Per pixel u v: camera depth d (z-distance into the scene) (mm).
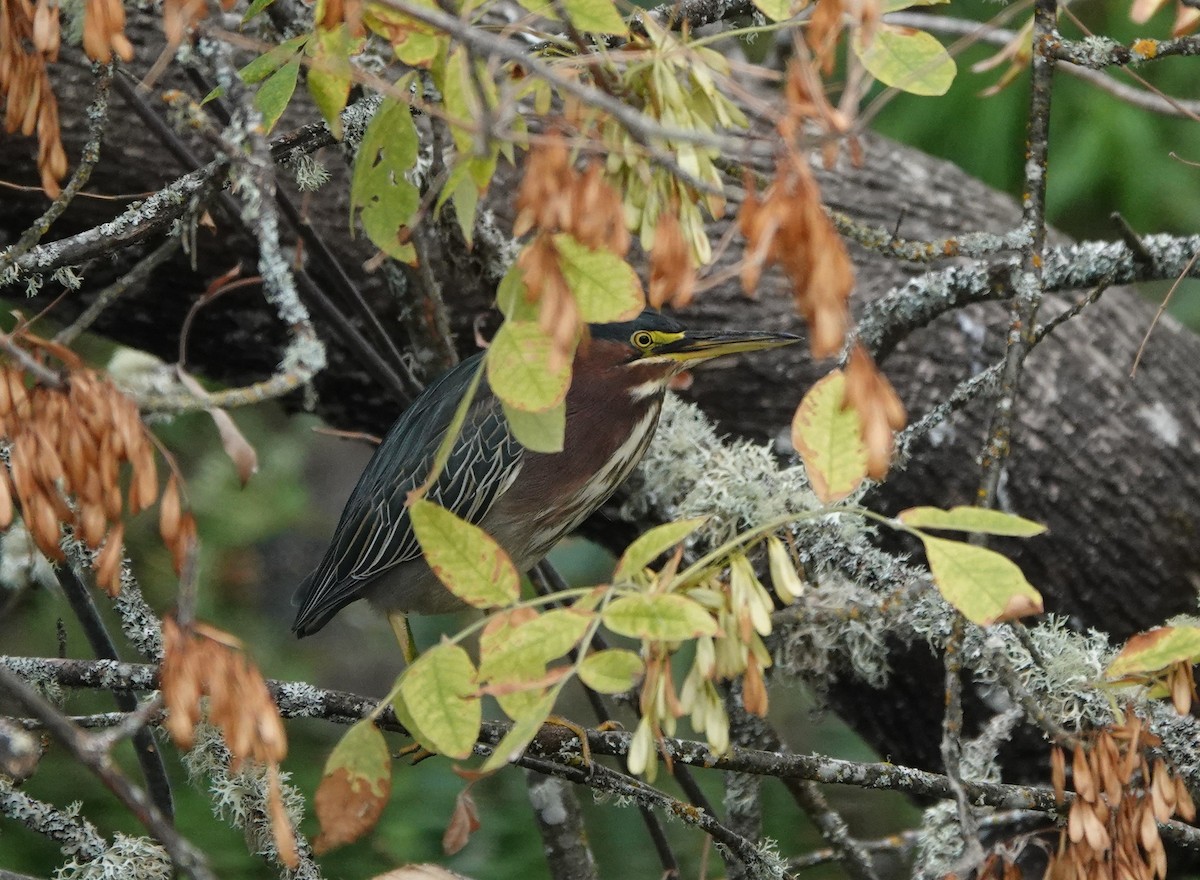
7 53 4656
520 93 4344
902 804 10695
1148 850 4719
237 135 4887
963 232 8594
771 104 4133
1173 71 10195
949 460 8172
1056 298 8477
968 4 10391
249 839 6473
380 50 6945
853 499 7270
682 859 9734
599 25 4277
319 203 8227
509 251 7859
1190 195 10203
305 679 11844
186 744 4020
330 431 8180
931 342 8344
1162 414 8312
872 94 10578
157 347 8602
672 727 4293
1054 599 8188
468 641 11875
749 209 3750
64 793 9188
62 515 4281
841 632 7207
